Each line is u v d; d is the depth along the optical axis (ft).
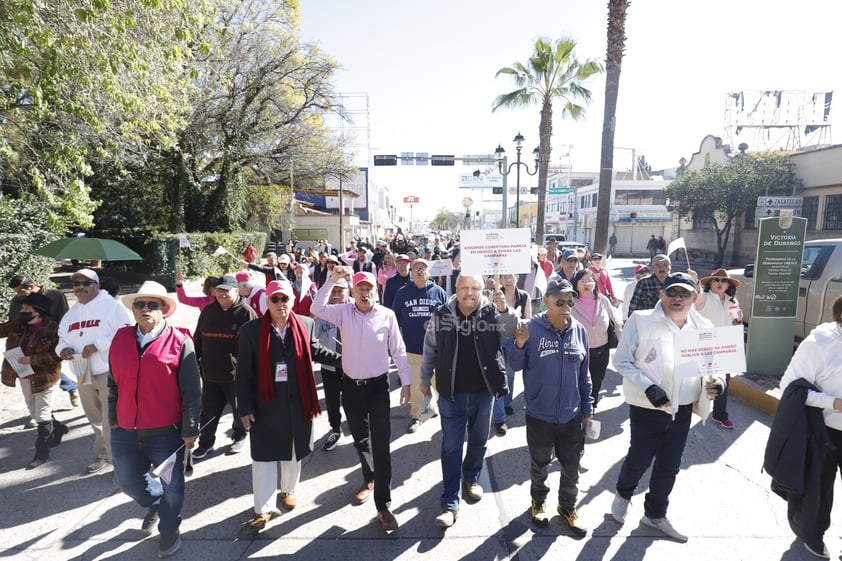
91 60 24.17
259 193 93.86
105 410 14.03
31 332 14.99
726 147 95.86
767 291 21.01
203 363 15.52
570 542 11.13
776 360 21.18
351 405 12.52
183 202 71.87
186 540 11.31
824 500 10.43
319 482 13.97
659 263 18.48
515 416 18.81
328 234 120.16
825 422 10.38
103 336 13.93
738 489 13.26
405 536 11.42
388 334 12.78
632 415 11.19
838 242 24.09
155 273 61.16
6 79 24.27
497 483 13.80
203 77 59.31
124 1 24.36
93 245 16.98
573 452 11.41
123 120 32.09
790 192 76.02
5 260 31.19
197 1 28.25
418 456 15.49
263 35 68.49
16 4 21.15
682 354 10.42
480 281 11.82
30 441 16.40
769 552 10.72
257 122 73.00
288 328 11.88
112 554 10.84
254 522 11.46
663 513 11.45
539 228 64.13
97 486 13.64
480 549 10.94
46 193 27.53
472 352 11.93
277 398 11.51
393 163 75.46
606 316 16.94
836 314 10.20
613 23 37.81
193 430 10.80
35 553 10.87
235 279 16.71
